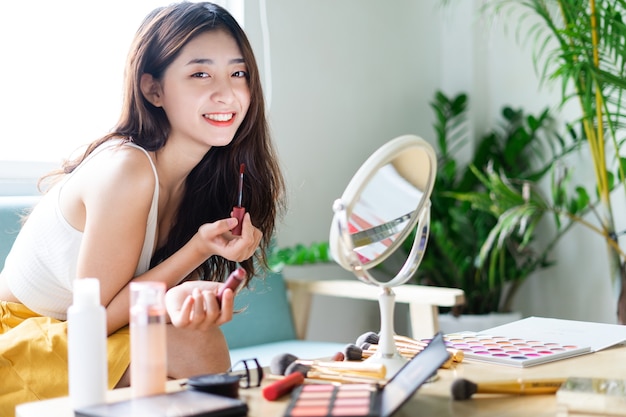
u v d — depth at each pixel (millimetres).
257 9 2754
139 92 1472
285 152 2854
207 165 1587
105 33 2443
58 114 2355
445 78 3414
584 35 2463
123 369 1333
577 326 1481
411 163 1107
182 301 1195
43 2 2320
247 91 1483
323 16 2986
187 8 1459
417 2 3340
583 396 924
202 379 1000
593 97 2600
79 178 1438
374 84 3180
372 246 1115
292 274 2809
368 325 3137
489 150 3252
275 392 978
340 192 3055
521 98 3244
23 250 1516
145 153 1435
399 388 917
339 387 963
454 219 3055
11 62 2270
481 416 911
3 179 2207
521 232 2832
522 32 3217
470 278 3041
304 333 2461
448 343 1311
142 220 1405
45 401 998
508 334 1401
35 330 1423
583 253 3061
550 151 3168
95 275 1371
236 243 1355
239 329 2248
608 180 2680
